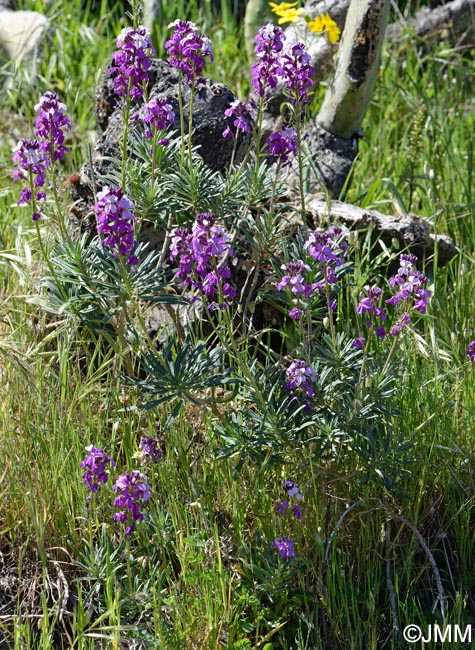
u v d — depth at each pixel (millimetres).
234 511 1410
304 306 1393
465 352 1663
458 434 1519
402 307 1396
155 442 1389
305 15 2023
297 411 1374
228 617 1351
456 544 1472
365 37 1813
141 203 1464
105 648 1357
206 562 1387
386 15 1812
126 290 1348
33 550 1423
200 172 1489
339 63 1864
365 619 1400
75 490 1441
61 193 1674
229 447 1392
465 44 2535
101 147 1644
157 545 1395
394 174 2047
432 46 2482
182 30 1432
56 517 1430
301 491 1399
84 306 1427
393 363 1429
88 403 1488
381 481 1430
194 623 1317
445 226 1913
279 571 1347
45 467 1438
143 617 1371
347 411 1373
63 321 1504
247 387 1401
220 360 1512
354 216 1686
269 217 1479
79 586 1352
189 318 1570
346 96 1852
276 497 1441
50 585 1398
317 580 1369
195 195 1468
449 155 2018
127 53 1393
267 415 1364
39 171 1367
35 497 1426
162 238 1605
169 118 1418
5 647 1354
